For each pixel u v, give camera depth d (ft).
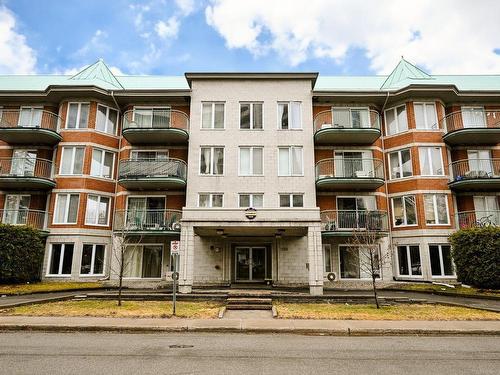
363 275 70.38
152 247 72.13
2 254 59.21
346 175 75.05
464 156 75.77
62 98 76.18
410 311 41.04
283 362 22.26
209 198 72.28
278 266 68.95
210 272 68.64
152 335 30.48
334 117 78.79
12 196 74.02
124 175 70.79
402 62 88.63
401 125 76.84
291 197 72.54
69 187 71.46
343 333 31.45
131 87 87.61
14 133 71.67
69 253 69.10
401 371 20.54
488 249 54.54
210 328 32.14
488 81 86.58
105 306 43.01
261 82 77.97
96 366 20.98
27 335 29.99
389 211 75.36
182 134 73.51
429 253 68.74
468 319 36.58
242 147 74.90
